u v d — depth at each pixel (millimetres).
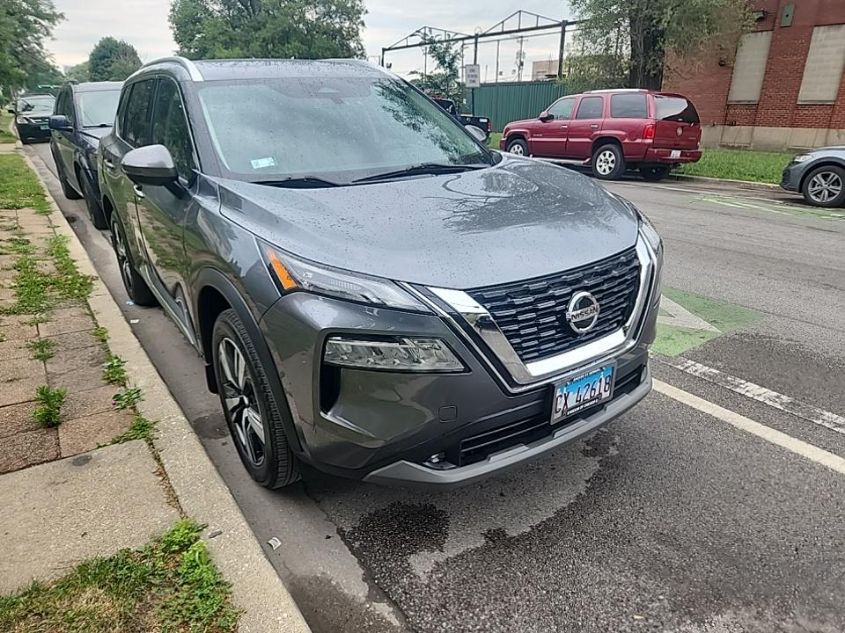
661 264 2760
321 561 2408
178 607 2025
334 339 2055
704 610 2158
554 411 2291
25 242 6426
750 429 3289
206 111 3148
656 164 13141
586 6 18125
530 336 2201
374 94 3662
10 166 12656
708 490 2801
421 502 2754
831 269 6281
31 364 3744
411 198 2664
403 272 2088
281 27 40844
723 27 16766
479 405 2117
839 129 17750
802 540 2484
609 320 2465
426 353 2029
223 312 2645
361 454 2150
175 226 3018
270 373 2324
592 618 2129
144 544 2297
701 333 4590
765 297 5418
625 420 3396
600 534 2531
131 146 4223
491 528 2580
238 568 2195
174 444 2906
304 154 3064
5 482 2646
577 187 3064
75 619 1970
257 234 2369
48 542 2305
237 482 2904
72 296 4855
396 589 2268
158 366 4121
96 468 2744
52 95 20969
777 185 12172
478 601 2207
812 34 17812
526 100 27328
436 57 29547
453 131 3746
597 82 19297
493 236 2338
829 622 2107
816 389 3713
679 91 20969
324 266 2133
